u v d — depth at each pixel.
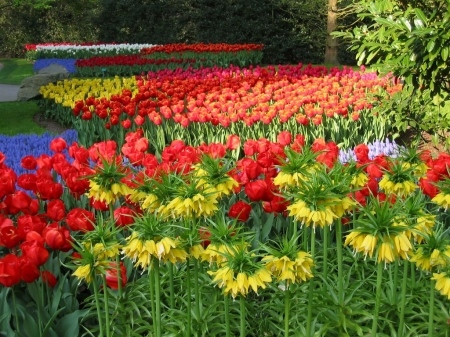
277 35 26.92
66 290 3.96
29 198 4.11
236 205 3.91
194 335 3.17
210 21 28.14
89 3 30.22
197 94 11.05
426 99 7.89
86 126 9.91
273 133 9.11
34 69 24.59
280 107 9.72
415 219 2.91
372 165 4.02
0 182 4.18
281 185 3.40
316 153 3.34
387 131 10.15
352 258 4.00
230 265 2.47
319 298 3.32
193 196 2.94
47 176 4.76
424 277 3.54
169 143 9.54
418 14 5.88
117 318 3.68
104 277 2.95
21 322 3.68
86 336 3.78
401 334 2.97
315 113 9.43
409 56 6.27
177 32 29.22
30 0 25.28
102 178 3.38
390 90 10.76
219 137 9.24
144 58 21.80
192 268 3.90
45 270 3.89
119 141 9.55
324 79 13.05
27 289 3.99
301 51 26.95
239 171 4.45
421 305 3.35
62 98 12.44
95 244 2.94
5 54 35.47
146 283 3.84
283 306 3.44
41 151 7.68
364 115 10.08
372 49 6.79
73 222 3.72
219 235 2.69
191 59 21.16
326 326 3.08
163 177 3.19
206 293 3.64
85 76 20.97
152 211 3.39
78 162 5.26
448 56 6.14
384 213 2.54
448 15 5.71
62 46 29.55
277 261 2.52
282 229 4.86
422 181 4.08
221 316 3.43
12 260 3.27
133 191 3.47
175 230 3.35
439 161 4.09
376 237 2.56
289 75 14.64
